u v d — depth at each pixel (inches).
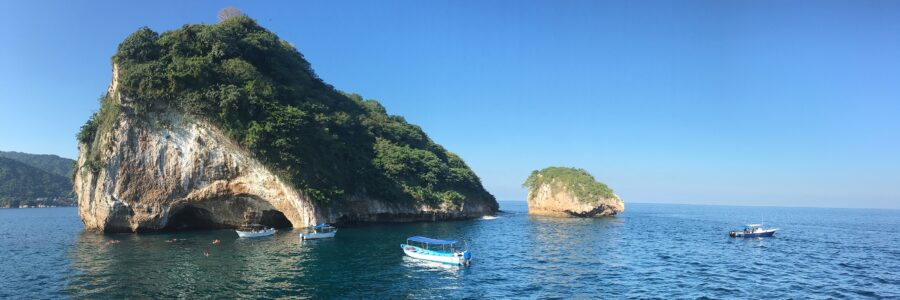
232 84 2551.7
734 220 5260.8
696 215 6737.2
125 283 1233.4
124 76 2402.8
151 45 2544.3
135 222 2491.4
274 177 2549.2
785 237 2928.2
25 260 1584.6
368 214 3405.5
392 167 3681.1
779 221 5236.2
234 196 2620.6
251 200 2667.3
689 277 1488.7
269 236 2310.5
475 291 1239.5
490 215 5241.1
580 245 2283.5
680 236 2881.4
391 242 2192.4
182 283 1239.5
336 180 2972.4
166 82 2431.1
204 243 2036.2
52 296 1099.9
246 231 2292.1
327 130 3184.1
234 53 2839.6
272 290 1184.8
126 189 2463.1
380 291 1210.0
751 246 2388.0
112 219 2472.9
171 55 2544.3
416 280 1353.3
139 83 2389.3
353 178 3277.6
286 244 2044.8
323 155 2974.9
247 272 1401.3
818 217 6993.1
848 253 2180.1
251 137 2447.1
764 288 1350.9
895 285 1428.4
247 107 2527.1
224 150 2516.0
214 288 1190.3
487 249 2074.3
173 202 2534.5
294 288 1212.5
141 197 2484.0
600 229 3299.7
